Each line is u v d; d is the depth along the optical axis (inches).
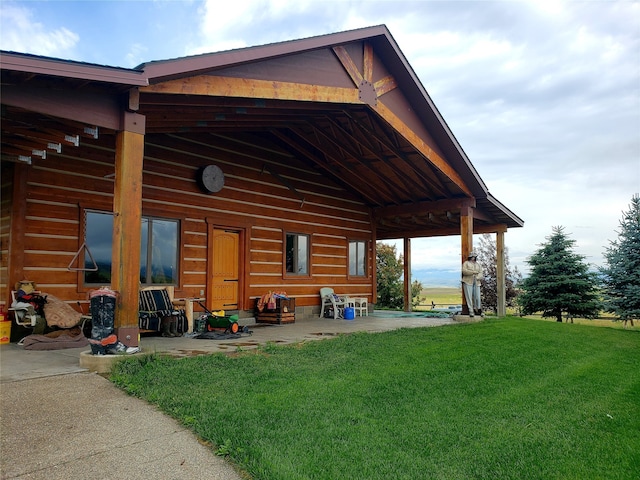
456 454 126.7
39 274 268.5
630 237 582.6
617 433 151.6
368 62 326.3
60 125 203.8
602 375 234.1
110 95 195.6
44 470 102.0
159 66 199.9
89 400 145.7
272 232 430.0
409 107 375.6
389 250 936.3
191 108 268.4
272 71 262.8
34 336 233.8
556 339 335.3
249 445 118.4
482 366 230.1
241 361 205.6
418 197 501.4
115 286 193.8
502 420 156.8
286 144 442.6
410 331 340.2
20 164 263.0
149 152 335.0
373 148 408.8
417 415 154.4
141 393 152.1
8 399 143.0
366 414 150.7
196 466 107.9
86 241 292.5
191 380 169.8
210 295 368.5
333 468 110.6
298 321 430.3
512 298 873.5
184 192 355.9
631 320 578.2
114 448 114.4
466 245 463.8
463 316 446.0
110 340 184.7
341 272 508.1
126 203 195.6
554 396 190.2
